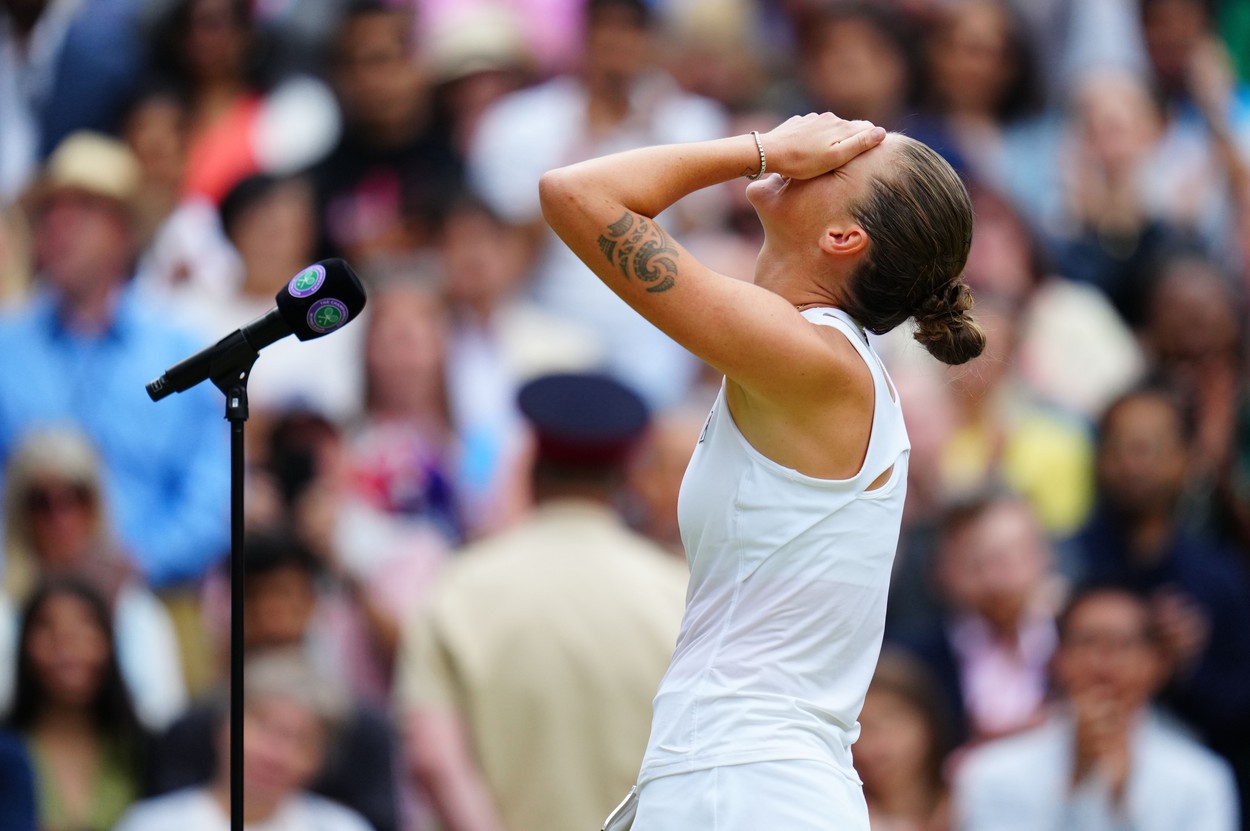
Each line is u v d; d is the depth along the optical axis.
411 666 16.00
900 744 20.16
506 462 24.03
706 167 9.76
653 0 30.00
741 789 9.42
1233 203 30.61
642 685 15.58
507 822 15.46
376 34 27.25
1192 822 20.31
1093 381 26.91
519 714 15.52
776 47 30.50
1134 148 29.42
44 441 22.38
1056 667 20.80
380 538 23.17
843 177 9.91
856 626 9.80
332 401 24.56
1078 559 23.66
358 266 25.83
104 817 20.00
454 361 25.09
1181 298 27.14
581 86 28.52
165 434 23.80
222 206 26.30
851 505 9.67
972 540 22.38
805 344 9.42
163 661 21.84
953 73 29.41
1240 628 22.92
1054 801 20.28
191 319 25.27
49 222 24.77
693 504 9.89
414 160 27.23
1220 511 26.11
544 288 26.92
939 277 9.92
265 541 20.95
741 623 9.67
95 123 28.02
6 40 28.58
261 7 28.58
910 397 24.09
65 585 20.41
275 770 18.83
